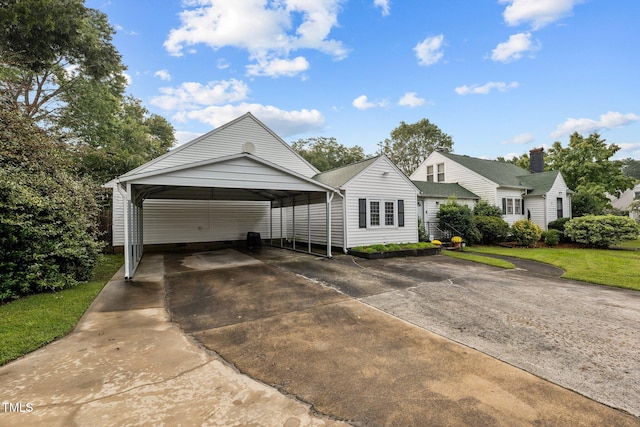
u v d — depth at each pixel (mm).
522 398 2480
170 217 13289
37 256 5598
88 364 3031
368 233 12102
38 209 5832
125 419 2148
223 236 14352
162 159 12383
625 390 2621
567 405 2385
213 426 2090
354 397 2490
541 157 22406
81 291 5938
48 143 7527
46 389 2549
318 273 7969
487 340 3717
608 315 4680
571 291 6219
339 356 3273
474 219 15422
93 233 8273
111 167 15766
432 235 16141
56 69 14844
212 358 3215
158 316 4660
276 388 2621
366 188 12078
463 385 2684
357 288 6379
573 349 3465
